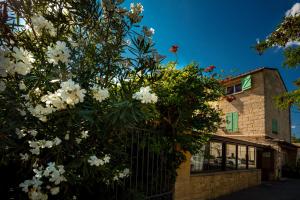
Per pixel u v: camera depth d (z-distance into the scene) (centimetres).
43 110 229
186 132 586
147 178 483
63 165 260
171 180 574
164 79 546
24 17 239
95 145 291
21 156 272
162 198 530
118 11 316
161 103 520
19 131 239
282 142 1652
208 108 600
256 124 1762
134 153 481
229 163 1312
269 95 1806
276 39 752
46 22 245
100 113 253
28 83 240
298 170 1844
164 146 512
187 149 591
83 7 289
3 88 203
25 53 204
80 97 204
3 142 217
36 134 264
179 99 523
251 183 1301
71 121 244
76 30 311
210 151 1024
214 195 922
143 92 235
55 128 262
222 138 1016
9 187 303
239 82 1934
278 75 1945
